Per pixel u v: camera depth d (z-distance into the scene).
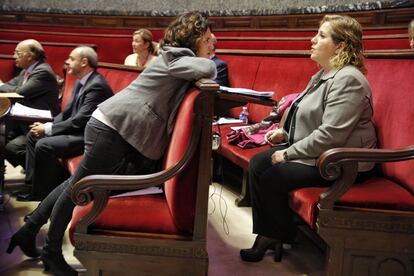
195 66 1.71
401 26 3.99
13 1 6.28
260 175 2.11
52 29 6.16
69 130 2.79
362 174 2.02
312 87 2.21
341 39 2.04
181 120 1.71
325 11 4.76
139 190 1.87
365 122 2.01
